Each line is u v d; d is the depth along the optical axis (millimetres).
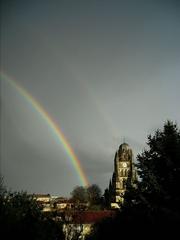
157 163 27875
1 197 26000
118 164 126375
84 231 60312
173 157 26984
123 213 30453
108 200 126125
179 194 24531
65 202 104938
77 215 61531
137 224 27344
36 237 23266
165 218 23062
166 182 25844
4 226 21875
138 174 29938
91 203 126438
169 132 29094
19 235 22141
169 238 22484
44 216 30844
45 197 135000
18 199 28469
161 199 25484
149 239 24844
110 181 130125
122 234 29734
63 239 34719
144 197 27391
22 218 24078
